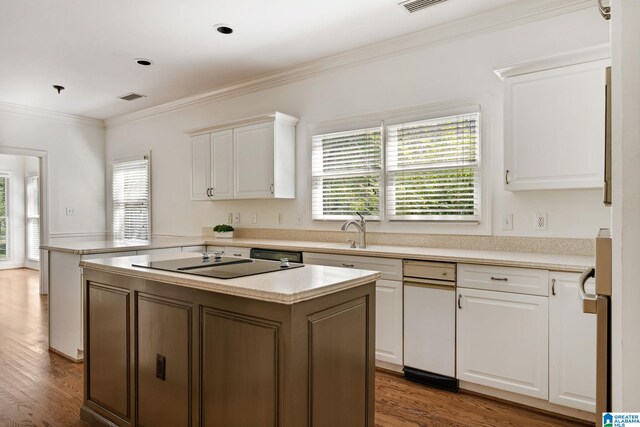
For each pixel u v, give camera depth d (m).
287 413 1.44
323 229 3.93
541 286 2.32
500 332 2.46
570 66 2.45
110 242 3.79
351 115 3.72
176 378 1.82
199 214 5.05
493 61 3.00
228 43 3.48
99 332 2.22
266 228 4.37
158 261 2.23
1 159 7.82
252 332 1.55
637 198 0.80
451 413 2.38
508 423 2.27
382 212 3.54
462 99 3.13
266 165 3.93
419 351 2.77
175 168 5.29
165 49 3.60
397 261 2.87
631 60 0.80
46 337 3.76
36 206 7.91
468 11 2.96
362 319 1.81
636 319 0.80
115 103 5.27
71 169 5.87
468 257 2.56
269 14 2.98
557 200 2.76
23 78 4.31
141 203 5.70
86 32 3.26
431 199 3.29
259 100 4.41
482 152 3.05
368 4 2.86
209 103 4.88
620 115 0.82
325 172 3.90
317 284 1.59
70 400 2.53
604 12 1.06
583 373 2.21
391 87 3.49
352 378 1.75
